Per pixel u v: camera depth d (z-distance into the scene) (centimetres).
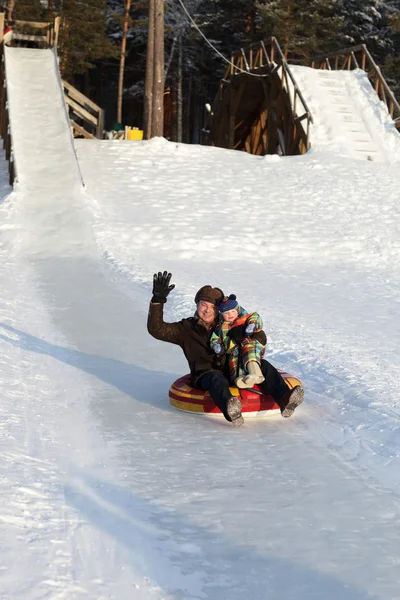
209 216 2406
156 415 752
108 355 1002
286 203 2595
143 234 2155
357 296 1606
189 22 6506
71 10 5700
